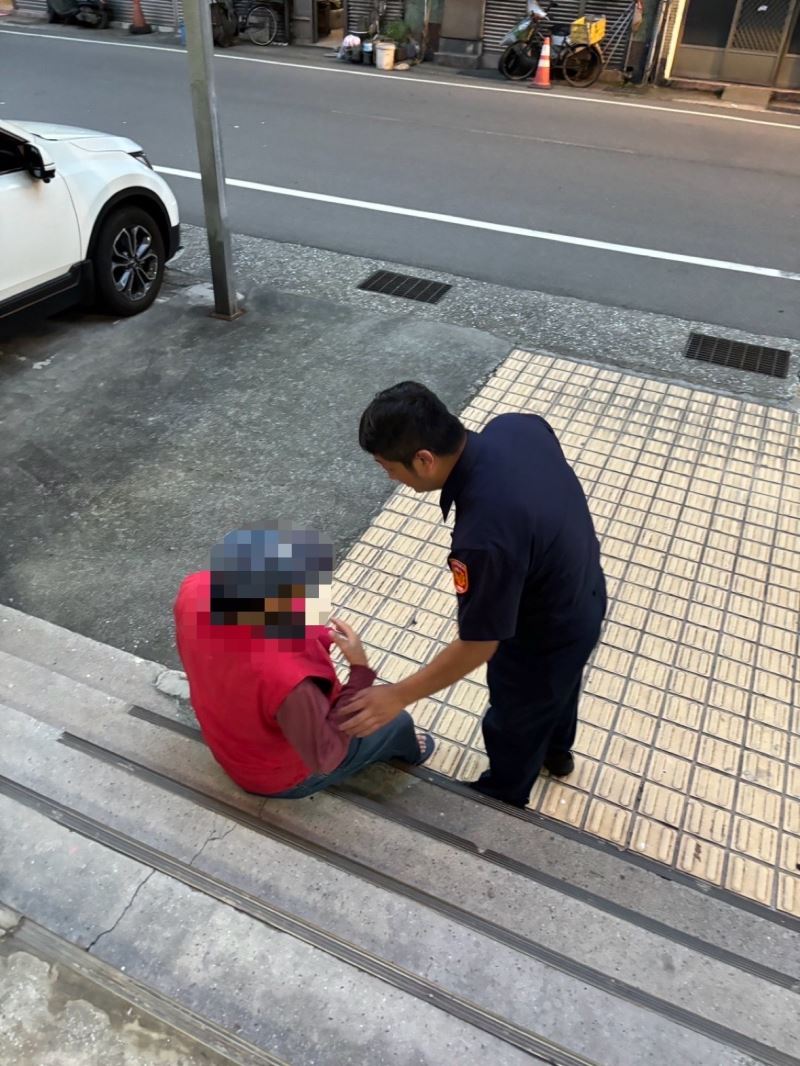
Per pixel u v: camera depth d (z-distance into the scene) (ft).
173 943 6.81
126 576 12.68
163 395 17.06
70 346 18.74
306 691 6.55
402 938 7.09
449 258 23.36
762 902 8.58
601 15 42.32
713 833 9.27
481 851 8.43
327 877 7.54
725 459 15.58
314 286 21.66
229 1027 6.27
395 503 14.30
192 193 27.22
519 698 7.95
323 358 18.48
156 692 10.33
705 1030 6.69
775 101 41.11
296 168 29.50
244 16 49.06
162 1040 6.15
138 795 8.28
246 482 14.70
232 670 6.70
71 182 17.60
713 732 10.48
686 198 27.66
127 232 19.16
